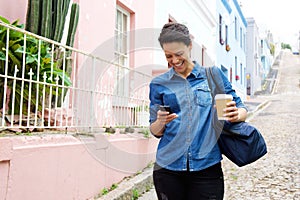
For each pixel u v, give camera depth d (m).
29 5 4.27
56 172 3.44
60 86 3.74
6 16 4.46
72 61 4.94
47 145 3.34
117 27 6.91
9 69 3.71
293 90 33.59
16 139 3.02
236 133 2.16
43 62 3.79
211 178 2.15
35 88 3.75
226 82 2.31
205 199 2.13
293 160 6.78
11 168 2.93
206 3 13.61
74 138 3.80
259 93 32.59
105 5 6.14
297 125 11.59
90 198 3.99
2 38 3.54
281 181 5.45
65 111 4.14
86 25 5.56
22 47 3.53
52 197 3.37
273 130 10.86
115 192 4.22
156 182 2.27
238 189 5.14
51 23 4.38
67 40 4.68
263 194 4.86
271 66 54.81
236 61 22.00
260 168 6.33
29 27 4.23
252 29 31.92
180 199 2.20
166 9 9.36
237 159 2.18
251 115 15.73
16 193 2.97
